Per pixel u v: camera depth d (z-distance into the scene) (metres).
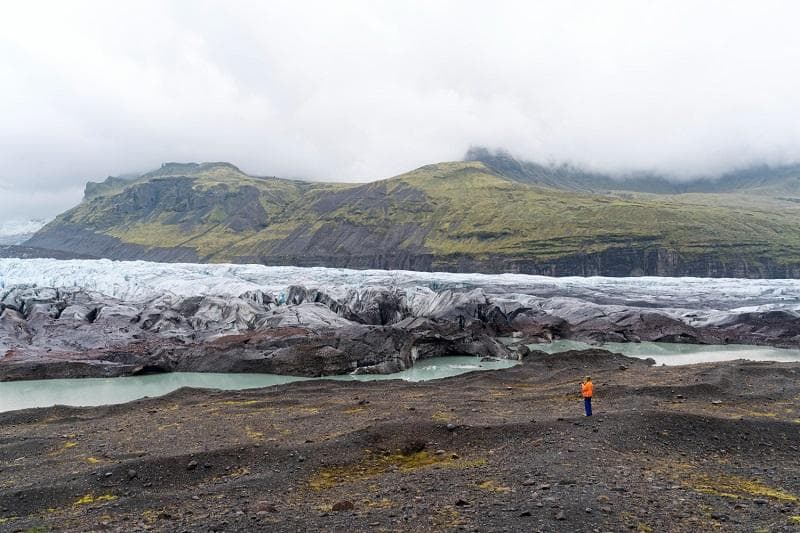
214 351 71.69
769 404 39.59
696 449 28.03
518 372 59.81
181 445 33.81
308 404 45.44
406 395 48.47
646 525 17.12
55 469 30.05
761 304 115.81
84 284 116.25
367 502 21.38
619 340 89.81
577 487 20.88
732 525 17.11
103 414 45.16
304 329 79.44
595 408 39.00
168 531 18.45
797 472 24.58
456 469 25.48
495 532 16.73
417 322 84.00
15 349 73.50
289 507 21.25
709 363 61.53
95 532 18.83
